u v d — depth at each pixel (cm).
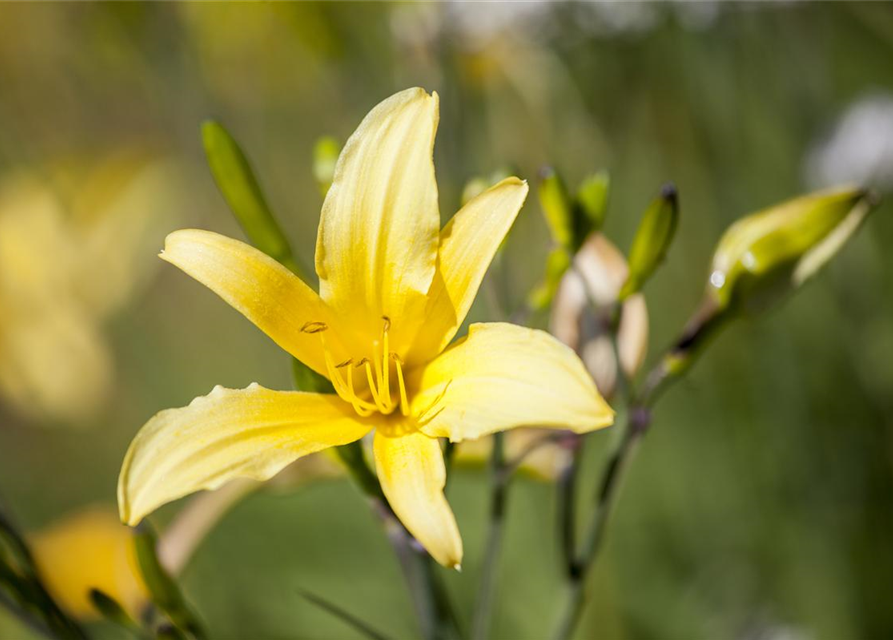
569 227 45
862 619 60
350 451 41
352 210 42
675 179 67
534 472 47
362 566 69
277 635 68
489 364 40
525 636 64
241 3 68
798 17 62
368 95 69
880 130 62
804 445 62
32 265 73
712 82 63
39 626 42
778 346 62
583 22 62
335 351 42
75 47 75
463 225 41
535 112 65
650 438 68
